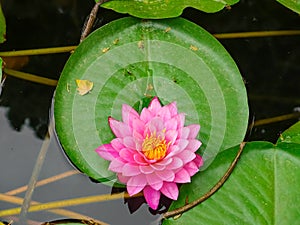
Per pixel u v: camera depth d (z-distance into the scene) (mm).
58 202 1364
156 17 1413
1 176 1384
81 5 1547
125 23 1417
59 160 1391
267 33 1551
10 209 1358
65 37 1521
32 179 1377
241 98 1386
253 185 1320
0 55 1486
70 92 1382
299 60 1539
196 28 1417
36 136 1423
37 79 1479
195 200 1323
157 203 1324
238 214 1307
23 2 1551
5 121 1437
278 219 1300
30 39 1516
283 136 1385
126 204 1368
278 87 1513
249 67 1530
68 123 1370
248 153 1338
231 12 1571
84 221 1352
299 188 1314
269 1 1582
